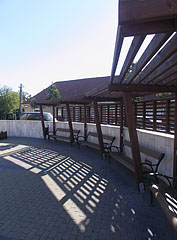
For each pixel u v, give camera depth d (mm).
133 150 3740
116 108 7078
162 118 4746
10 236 2475
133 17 1117
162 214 2945
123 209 3107
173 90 3551
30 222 2781
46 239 2406
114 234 2480
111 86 3494
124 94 3621
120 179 4500
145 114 5562
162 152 4242
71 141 8750
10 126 12492
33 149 8250
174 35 1621
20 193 3795
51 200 3475
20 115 19984
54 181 4449
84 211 3064
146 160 4492
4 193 3803
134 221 2764
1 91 19547
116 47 1615
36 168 5516
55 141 10234
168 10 1067
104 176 4723
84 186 4109
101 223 2727
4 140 10750
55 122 10812
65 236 2459
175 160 3559
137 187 3836
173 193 2904
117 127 6555
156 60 2170
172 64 2152
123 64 2541
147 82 3361
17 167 5633
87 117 9188
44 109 24516
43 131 10625
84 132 8656
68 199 3504
